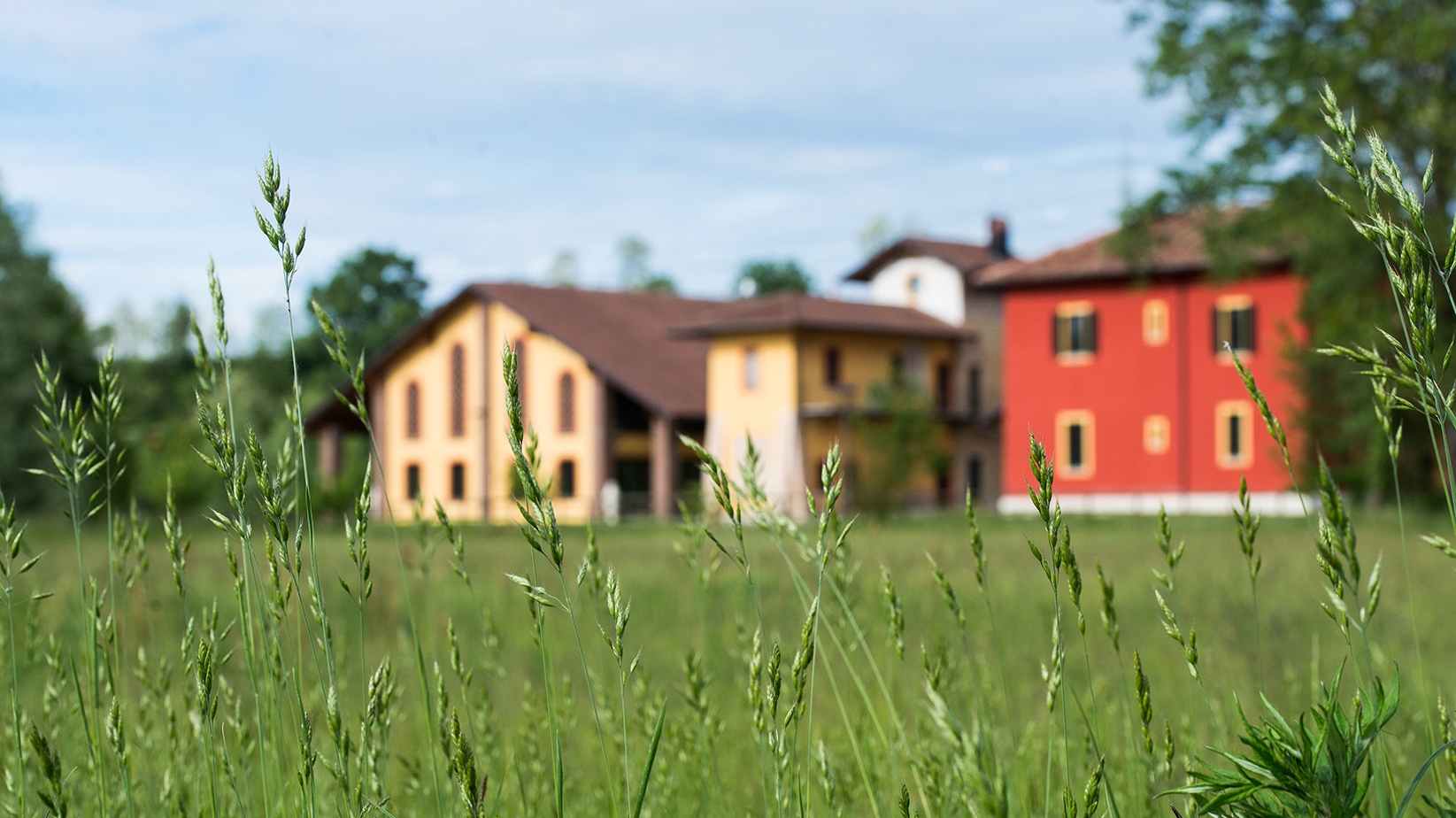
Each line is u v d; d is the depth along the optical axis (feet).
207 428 5.24
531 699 10.36
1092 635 21.07
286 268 5.07
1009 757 8.79
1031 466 4.54
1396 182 4.25
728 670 17.31
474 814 4.55
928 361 148.15
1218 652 16.98
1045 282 123.65
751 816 8.00
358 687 11.46
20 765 5.95
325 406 152.87
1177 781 8.02
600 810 8.70
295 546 5.15
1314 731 4.29
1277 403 110.01
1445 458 4.23
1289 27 88.33
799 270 296.71
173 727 7.32
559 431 141.38
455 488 151.02
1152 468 117.29
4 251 126.93
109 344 5.78
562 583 4.46
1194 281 115.75
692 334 138.62
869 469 115.24
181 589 5.93
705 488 65.16
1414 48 78.43
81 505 5.78
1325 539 4.50
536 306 144.66
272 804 6.99
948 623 19.35
